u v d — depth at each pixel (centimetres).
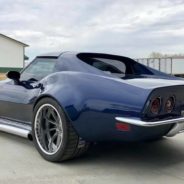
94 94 366
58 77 410
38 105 416
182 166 394
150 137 366
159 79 413
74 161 407
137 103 339
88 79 383
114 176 359
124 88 355
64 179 348
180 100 385
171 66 2908
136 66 494
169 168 387
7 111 501
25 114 466
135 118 339
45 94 402
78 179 348
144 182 343
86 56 448
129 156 430
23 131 455
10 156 428
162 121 348
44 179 347
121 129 347
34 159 414
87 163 400
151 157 427
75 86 384
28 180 343
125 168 385
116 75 412
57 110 388
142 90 344
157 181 346
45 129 415
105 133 362
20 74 488
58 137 391
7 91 499
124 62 489
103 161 408
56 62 444
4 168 381
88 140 377
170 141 509
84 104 368
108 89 362
